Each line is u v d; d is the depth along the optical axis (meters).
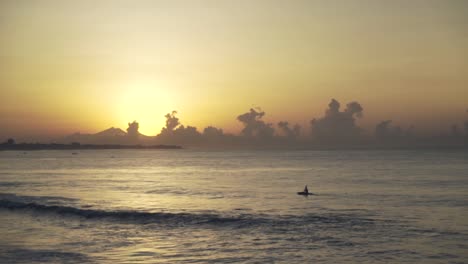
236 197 64.38
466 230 36.91
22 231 38.00
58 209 48.22
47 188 80.62
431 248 31.03
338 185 80.75
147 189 77.94
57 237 35.38
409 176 99.94
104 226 40.22
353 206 52.72
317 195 65.31
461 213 46.22
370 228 37.97
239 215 45.56
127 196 66.75
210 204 56.50
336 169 134.00
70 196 66.88
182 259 28.73
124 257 29.19
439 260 28.17
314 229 37.72
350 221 41.28
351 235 35.28
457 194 64.12
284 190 73.75
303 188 76.50
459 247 31.27
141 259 28.73
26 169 151.50
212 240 34.09
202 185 85.12
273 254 29.80
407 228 37.88
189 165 179.00
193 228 38.84
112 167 166.25
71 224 41.19
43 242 33.56
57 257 29.14
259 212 48.34
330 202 56.91
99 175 119.19
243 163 190.88
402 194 65.06
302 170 131.75
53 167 166.50
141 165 182.62
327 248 31.25
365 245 31.98
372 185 79.69
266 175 112.06
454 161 185.00
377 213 46.69
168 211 49.47
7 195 66.69
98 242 33.66
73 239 34.62
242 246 32.09
